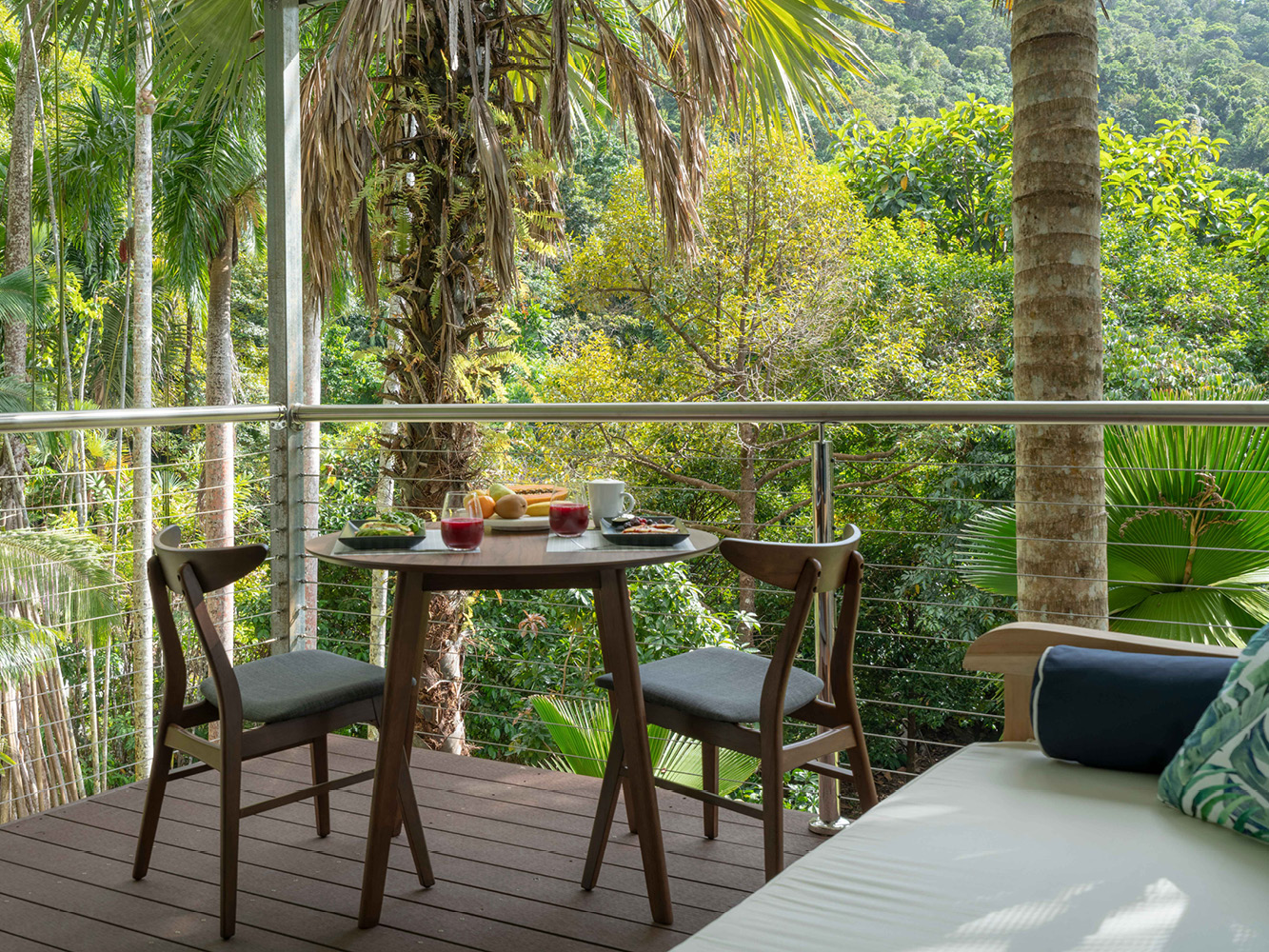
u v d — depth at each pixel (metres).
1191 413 2.14
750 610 10.23
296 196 3.42
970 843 1.36
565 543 2.12
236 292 15.49
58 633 4.77
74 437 11.26
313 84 4.78
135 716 8.73
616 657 2.04
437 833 2.52
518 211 4.44
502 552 2.00
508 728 7.88
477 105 4.07
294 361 3.36
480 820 2.60
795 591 1.89
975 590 9.64
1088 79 3.88
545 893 2.20
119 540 11.14
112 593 4.75
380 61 5.53
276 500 3.30
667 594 7.21
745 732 1.94
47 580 4.64
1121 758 1.61
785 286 10.20
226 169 10.59
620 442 10.02
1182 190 12.97
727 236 10.16
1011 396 10.28
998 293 11.02
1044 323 3.89
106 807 2.75
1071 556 3.55
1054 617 3.56
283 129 3.38
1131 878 1.24
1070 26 3.86
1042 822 1.42
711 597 9.72
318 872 2.33
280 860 2.40
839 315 10.33
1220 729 1.44
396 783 2.09
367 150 4.37
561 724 3.85
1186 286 11.50
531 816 2.62
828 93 5.01
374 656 8.11
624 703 2.05
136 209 9.71
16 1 5.32
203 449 14.17
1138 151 13.00
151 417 2.78
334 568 10.91
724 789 3.68
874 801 2.12
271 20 3.38
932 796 1.55
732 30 4.55
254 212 11.44
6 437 10.21
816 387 10.64
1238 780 1.39
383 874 2.08
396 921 2.09
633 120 4.85
